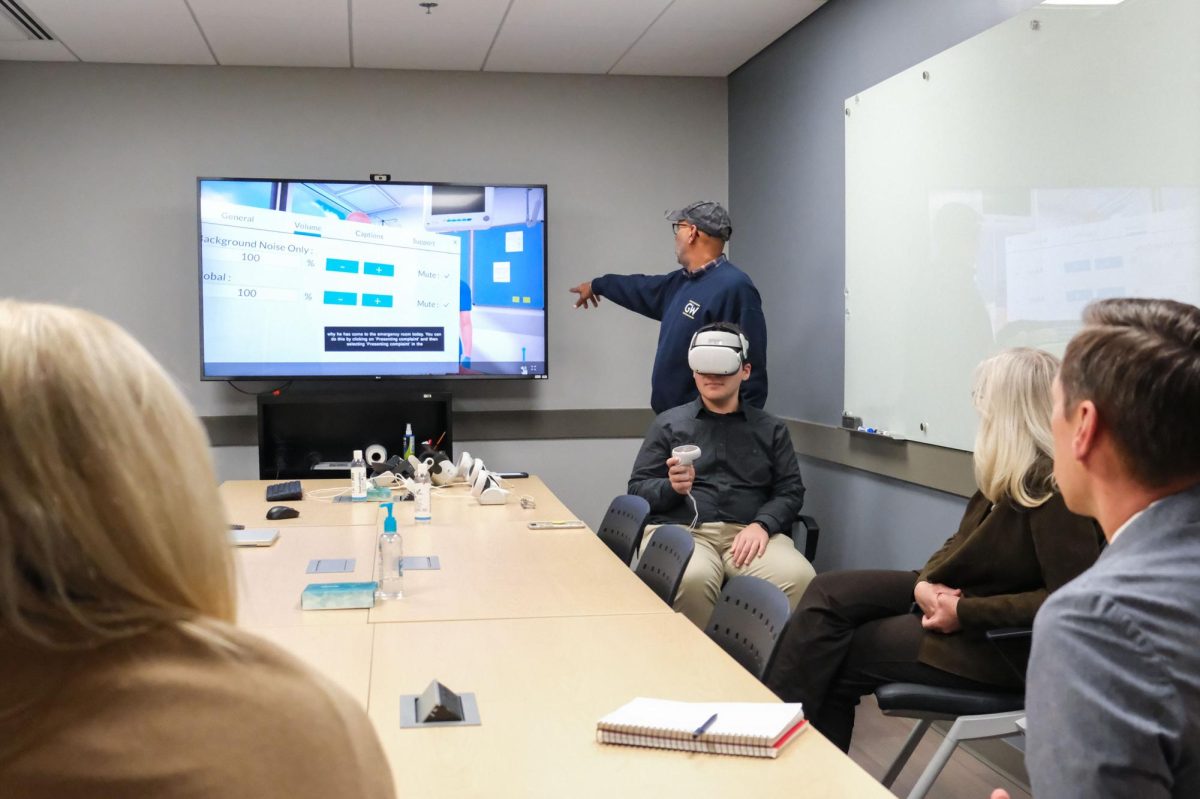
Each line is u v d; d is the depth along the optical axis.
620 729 1.56
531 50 5.29
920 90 3.80
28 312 0.68
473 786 1.42
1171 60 2.59
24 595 0.63
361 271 5.38
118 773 0.63
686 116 5.90
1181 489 1.13
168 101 5.43
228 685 0.68
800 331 5.00
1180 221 2.57
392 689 1.82
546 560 2.95
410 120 5.65
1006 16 3.32
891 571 2.72
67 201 5.36
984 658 2.41
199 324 5.24
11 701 0.63
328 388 5.57
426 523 3.54
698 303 4.49
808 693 2.62
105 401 0.65
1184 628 1.05
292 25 4.79
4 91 5.30
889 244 4.05
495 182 5.74
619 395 5.91
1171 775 1.05
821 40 4.69
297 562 2.91
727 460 3.88
